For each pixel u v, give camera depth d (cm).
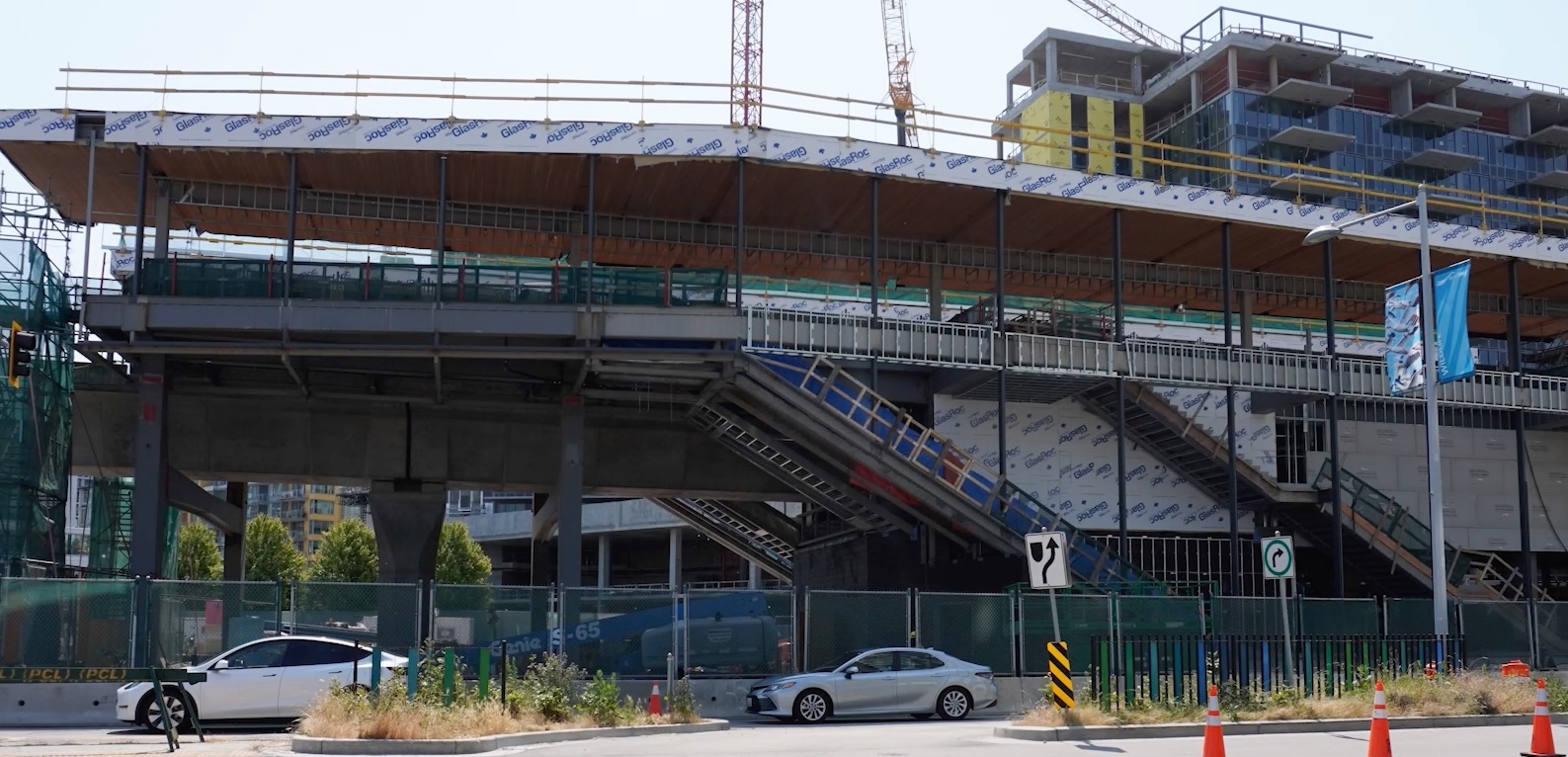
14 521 3297
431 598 2769
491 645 2778
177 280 3400
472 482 4244
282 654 2328
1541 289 5106
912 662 2703
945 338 3716
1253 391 4134
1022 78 15550
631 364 3597
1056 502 4200
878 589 4456
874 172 3672
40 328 3475
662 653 2895
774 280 4666
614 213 4166
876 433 3644
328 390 3872
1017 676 3027
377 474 4138
